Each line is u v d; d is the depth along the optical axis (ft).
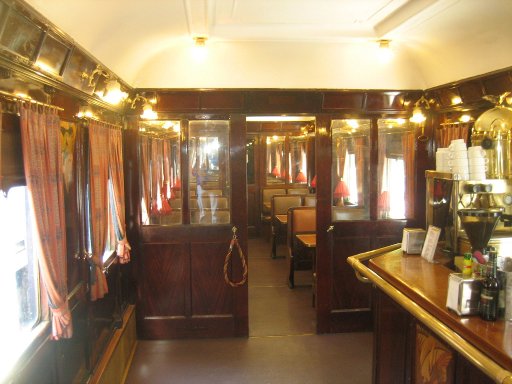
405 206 14.03
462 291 5.53
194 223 13.32
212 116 13.12
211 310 13.47
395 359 7.91
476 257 6.29
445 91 12.80
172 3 8.38
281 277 20.02
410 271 7.48
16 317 6.63
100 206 9.40
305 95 13.33
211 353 12.51
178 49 12.26
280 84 13.10
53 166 6.72
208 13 9.40
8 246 6.38
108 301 10.67
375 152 13.76
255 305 16.35
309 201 23.98
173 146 13.16
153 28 9.79
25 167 5.91
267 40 11.67
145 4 8.10
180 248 13.30
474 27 9.68
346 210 13.83
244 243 13.33
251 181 27.99
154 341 13.34
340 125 13.65
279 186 27.86
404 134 13.88
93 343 9.32
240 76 12.94
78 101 8.64
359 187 13.84
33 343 6.38
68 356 7.91
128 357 12.09
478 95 11.52
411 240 8.71
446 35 10.52
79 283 8.61
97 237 9.18
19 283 6.78
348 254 13.84
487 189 8.31
